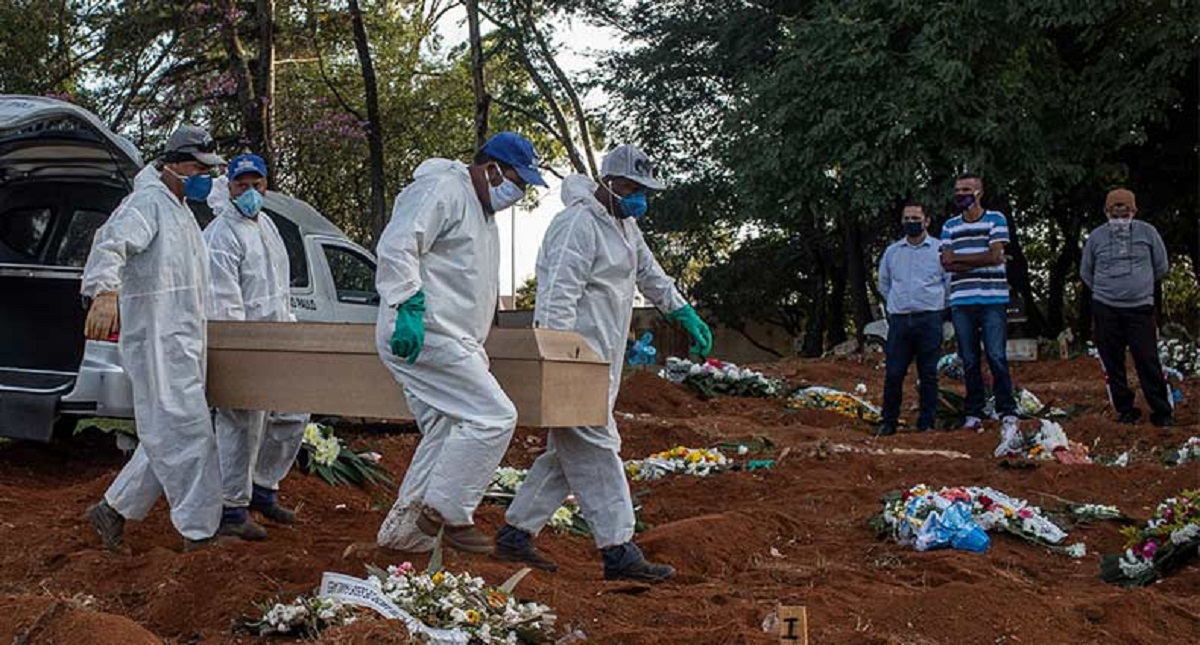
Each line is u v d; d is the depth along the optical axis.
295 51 28.61
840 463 10.48
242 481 7.13
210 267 8.05
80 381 9.54
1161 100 22.27
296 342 6.40
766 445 11.74
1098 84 22.28
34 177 10.69
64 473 10.22
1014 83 21.98
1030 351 20.81
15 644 4.88
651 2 30.23
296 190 31.19
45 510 7.88
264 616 5.20
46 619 4.93
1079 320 28.73
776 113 22.80
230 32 22.36
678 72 29.64
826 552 7.72
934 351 12.84
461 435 5.85
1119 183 25.19
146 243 6.53
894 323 12.91
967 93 21.98
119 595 5.88
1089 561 7.70
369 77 26.62
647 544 7.20
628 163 6.63
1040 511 8.46
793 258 33.06
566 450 6.50
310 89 30.58
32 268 9.79
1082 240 29.89
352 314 12.33
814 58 22.48
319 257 12.17
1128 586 6.97
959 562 7.26
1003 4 21.64
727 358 37.41
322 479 9.15
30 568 6.51
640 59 29.94
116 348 9.55
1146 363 12.30
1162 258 12.33
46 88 24.86
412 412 6.12
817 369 19.58
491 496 8.66
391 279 5.80
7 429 9.59
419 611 5.03
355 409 6.23
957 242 12.46
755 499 9.51
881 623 5.72
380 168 26.92
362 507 8.80
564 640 5.16
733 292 33.66
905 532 7.84
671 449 12.06
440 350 5.88
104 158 10.47
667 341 32.47
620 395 14.95
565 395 6.06
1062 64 23.08
